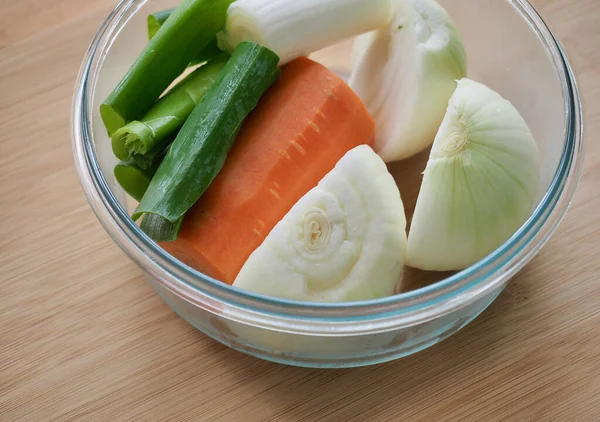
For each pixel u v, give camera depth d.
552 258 0.44
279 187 0.42
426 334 0.41
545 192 0.40
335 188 0.40
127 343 0.43
